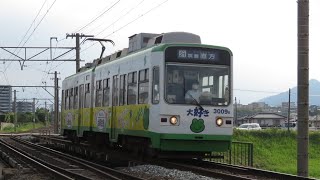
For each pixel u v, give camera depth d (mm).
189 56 16328
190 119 16062
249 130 45656
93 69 23766
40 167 17672
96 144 23328
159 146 15820
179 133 15906
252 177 15055
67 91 29547
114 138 19844
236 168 16734
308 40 13305
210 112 16281
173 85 16047
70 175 15406
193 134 16047
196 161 18750
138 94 17469
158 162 18078
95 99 22969
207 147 16359
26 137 53344
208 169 16719
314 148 45250
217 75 16594
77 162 19734
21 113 126375
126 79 18812
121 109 19156
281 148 42688
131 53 19141
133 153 18859
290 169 30703
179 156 16547
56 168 17312
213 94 16469
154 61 16312
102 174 15438
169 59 16109
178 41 17422
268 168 31797
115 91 20047
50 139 38094
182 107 16000
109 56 23078
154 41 18094
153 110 16156
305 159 13422
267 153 40938
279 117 133000
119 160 19672
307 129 13398
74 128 27031
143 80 17094
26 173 16516
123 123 18859
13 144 37781
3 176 15719
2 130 98375
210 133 16234
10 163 20516
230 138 16516
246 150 27016
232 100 16625
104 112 21359
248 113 168125
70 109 28359
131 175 14531
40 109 132625
